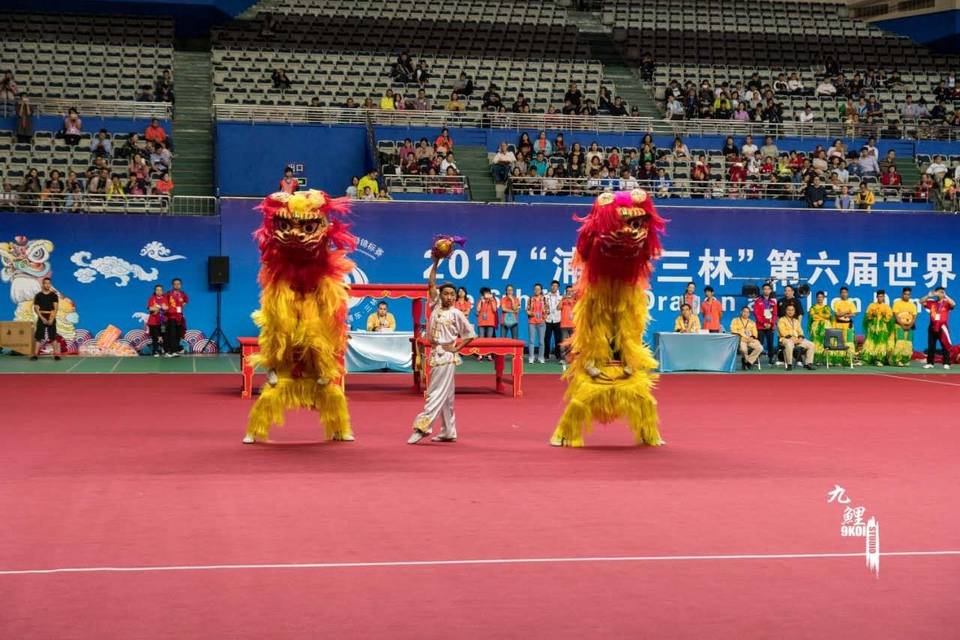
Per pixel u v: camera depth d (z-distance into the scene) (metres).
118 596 6.79
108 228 27.83
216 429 14.75
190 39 38.88
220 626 6.21
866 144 34.31
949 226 30.61
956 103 38.53
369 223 28.67
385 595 6.85
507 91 36.44
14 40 35.22
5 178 29.92
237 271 28.36
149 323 27.25
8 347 26.61
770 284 27.08
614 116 33.97
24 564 7.55
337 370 13.59
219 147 31.52
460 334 13.70
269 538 8.38
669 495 10.21
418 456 12.50
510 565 7.60
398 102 33.78
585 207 29.48
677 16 43.22
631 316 13.41
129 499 9.89
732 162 32.97
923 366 27.23
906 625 6.32
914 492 10.47
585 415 13.30
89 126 31.88
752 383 22.39
